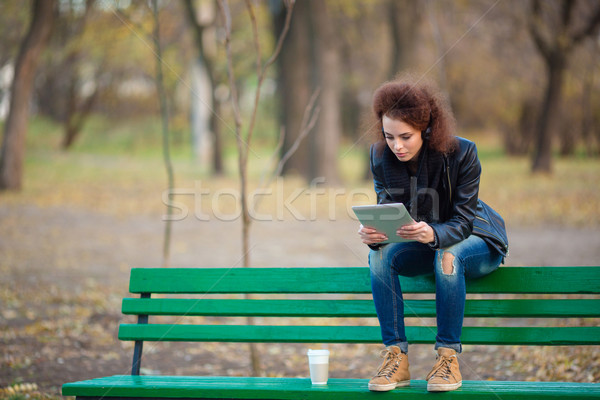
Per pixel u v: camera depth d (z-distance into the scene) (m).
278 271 4.98
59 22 32.00
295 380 4.50
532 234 17.95
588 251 14.96
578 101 43.69
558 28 32.47
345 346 9.16
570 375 7.00
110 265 15.20
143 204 25.56
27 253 16.30
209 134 45.12
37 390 6.82
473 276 4.58
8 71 36.19
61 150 46.59
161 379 4.56
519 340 4.56
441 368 4.14
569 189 26.80
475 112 49.47
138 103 55.50
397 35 28.67
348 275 4.91
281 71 31.23
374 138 4.77
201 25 34.28
